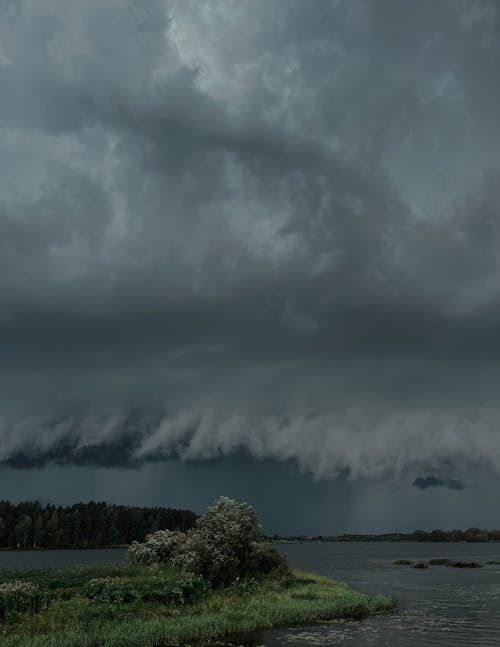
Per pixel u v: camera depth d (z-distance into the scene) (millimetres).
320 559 151750
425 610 39062
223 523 42281
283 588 40250
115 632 25141
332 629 29656
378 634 28625
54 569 39719
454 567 107688
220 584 38719
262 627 29750
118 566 43688
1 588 29438
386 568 103562
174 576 37031
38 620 26719
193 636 26609
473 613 37906
